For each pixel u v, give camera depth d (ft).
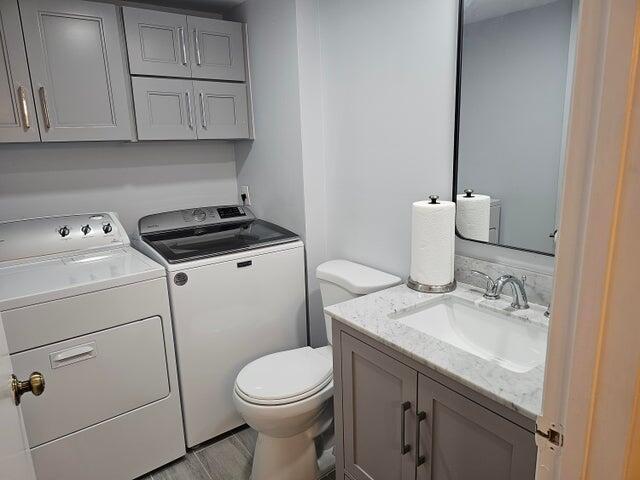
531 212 4.77
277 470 5.94
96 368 5.86
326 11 6.93
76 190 7.67
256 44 7.85
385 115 6.29
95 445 6.00
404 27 5.77
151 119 7.30
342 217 7.45
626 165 1.57
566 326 1.90
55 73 6.40
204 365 6.89
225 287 6.91
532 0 4.43
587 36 1.62
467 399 3.69
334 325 5.11
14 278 5.88
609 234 1.65
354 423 5.14
